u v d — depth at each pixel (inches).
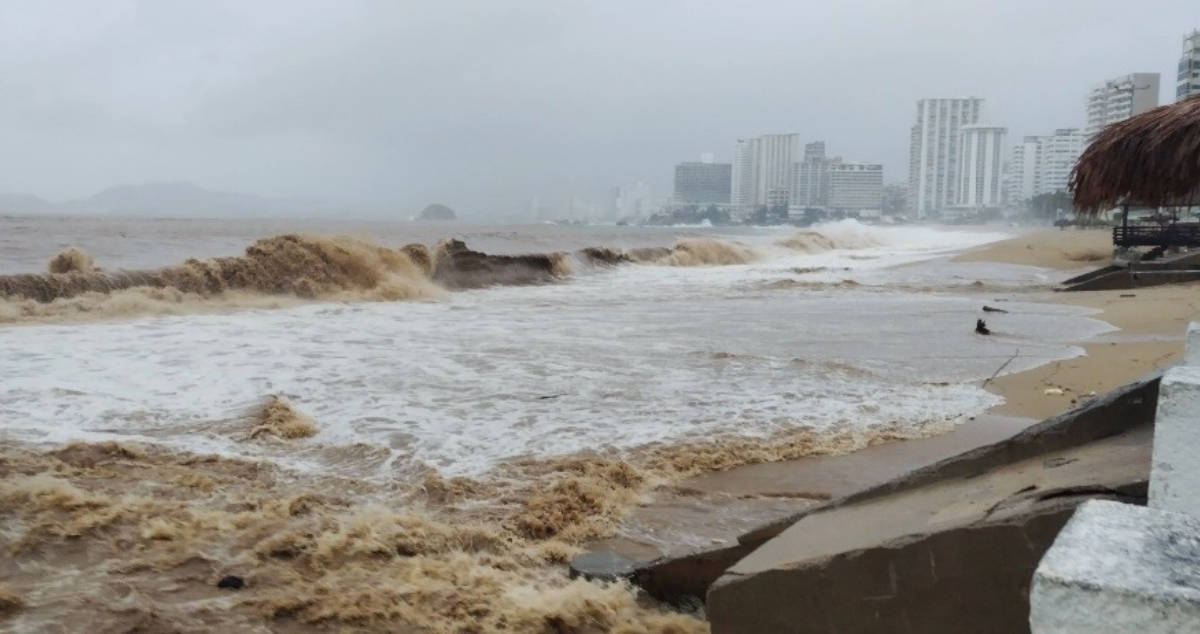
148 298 644.7
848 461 271.6
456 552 191.5
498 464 261.4
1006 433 305.0
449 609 163.3
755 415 326.0
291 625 156.8
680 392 364.8
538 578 178.9
